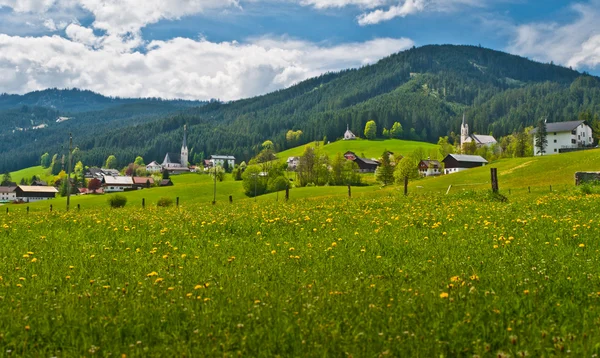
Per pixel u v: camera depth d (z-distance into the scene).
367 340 6.81
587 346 6.36
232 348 6.77
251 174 131.62
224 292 9.09
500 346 6.77
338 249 13.38
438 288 9.02
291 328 7.18
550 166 81.38
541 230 15.59
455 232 15.83
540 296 8.54
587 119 169.88
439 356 6.34
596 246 12.81
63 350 6.80
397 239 14.78
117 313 8.09
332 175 159.12
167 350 6.69
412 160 132.25
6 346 6.89
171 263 11.98
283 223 18.69
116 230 17.92
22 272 11.12
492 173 30.39
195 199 119.88
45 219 22.98
